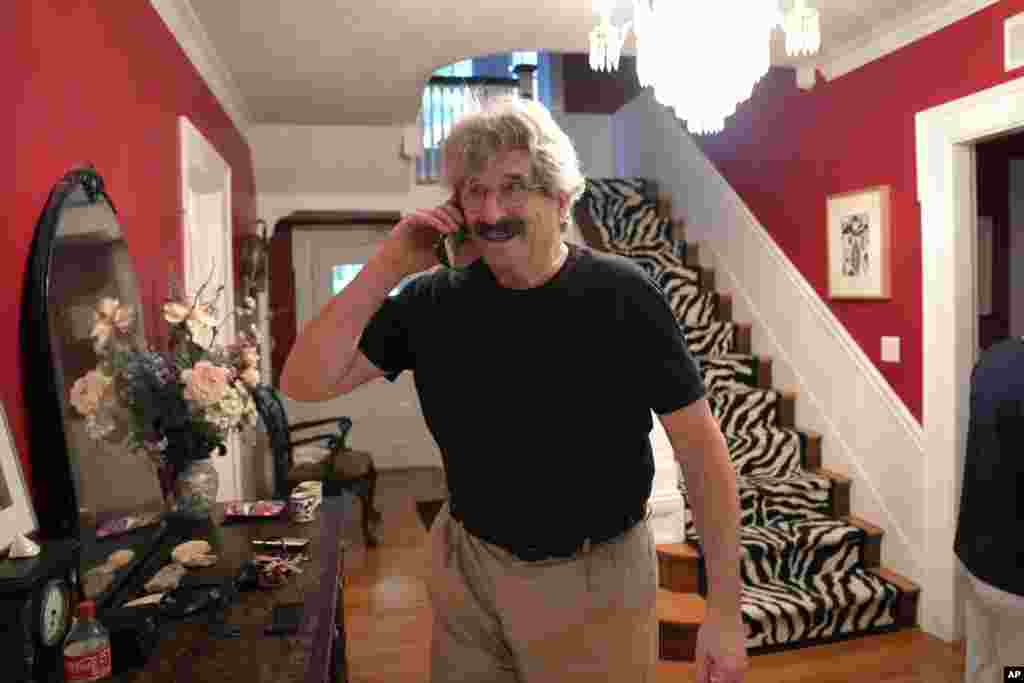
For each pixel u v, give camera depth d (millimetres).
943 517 2941
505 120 1006
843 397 3516
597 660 1099
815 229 3699
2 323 1311
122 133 2061
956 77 2820
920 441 3061
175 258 2645
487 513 1109
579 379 1063
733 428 3785
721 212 4621
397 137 4824
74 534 1402
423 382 1146
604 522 1100
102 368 1667
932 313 2965
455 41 3207
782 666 2762
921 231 3020
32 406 1393
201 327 2062
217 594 1451
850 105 3410
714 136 4703
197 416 1894
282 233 5559
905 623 3070
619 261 1127
